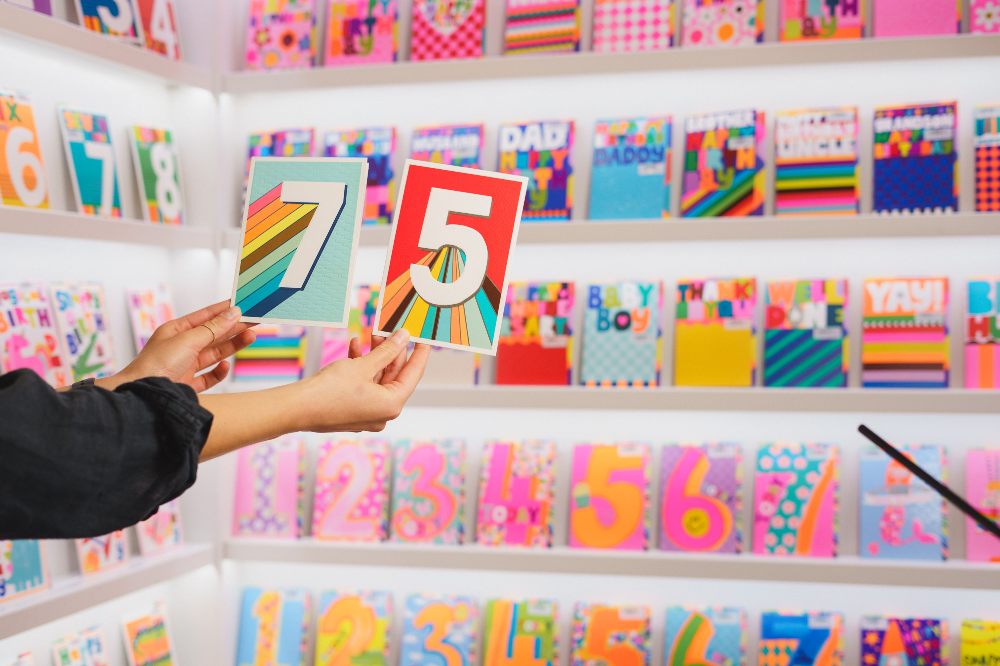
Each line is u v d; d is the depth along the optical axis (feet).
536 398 7.51
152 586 7.87
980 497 7.40
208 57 8.16
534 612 8.02
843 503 7.80
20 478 1.99
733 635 7.73
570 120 8.00
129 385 2.24
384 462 8.19
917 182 7.39
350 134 8.35
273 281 4.05
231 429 2.50
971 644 7.42
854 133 7.52
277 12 8.40
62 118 7.16
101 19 7.32
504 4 8.26
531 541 7.85
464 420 8.48
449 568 7.68
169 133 8.07
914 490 7.46
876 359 7.47
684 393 7.30
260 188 4.17
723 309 7.72
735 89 7.99
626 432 8.21
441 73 7.68
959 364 7.58
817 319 7.55
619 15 7.80
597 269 8.22
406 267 4.15
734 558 7.40
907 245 7.74
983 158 7.36
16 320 6.72
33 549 6.51
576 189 8.22
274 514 8.25
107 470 2.08
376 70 7.82
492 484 8.02
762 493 7.66
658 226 7.35
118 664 7.80
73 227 6.61
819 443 7.72
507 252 4.17
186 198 8.25
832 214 7.45
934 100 7.69
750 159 7.63
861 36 7.41
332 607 8.30
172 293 8.34
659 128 7.85
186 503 8.18
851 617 7.87
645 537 7.70
